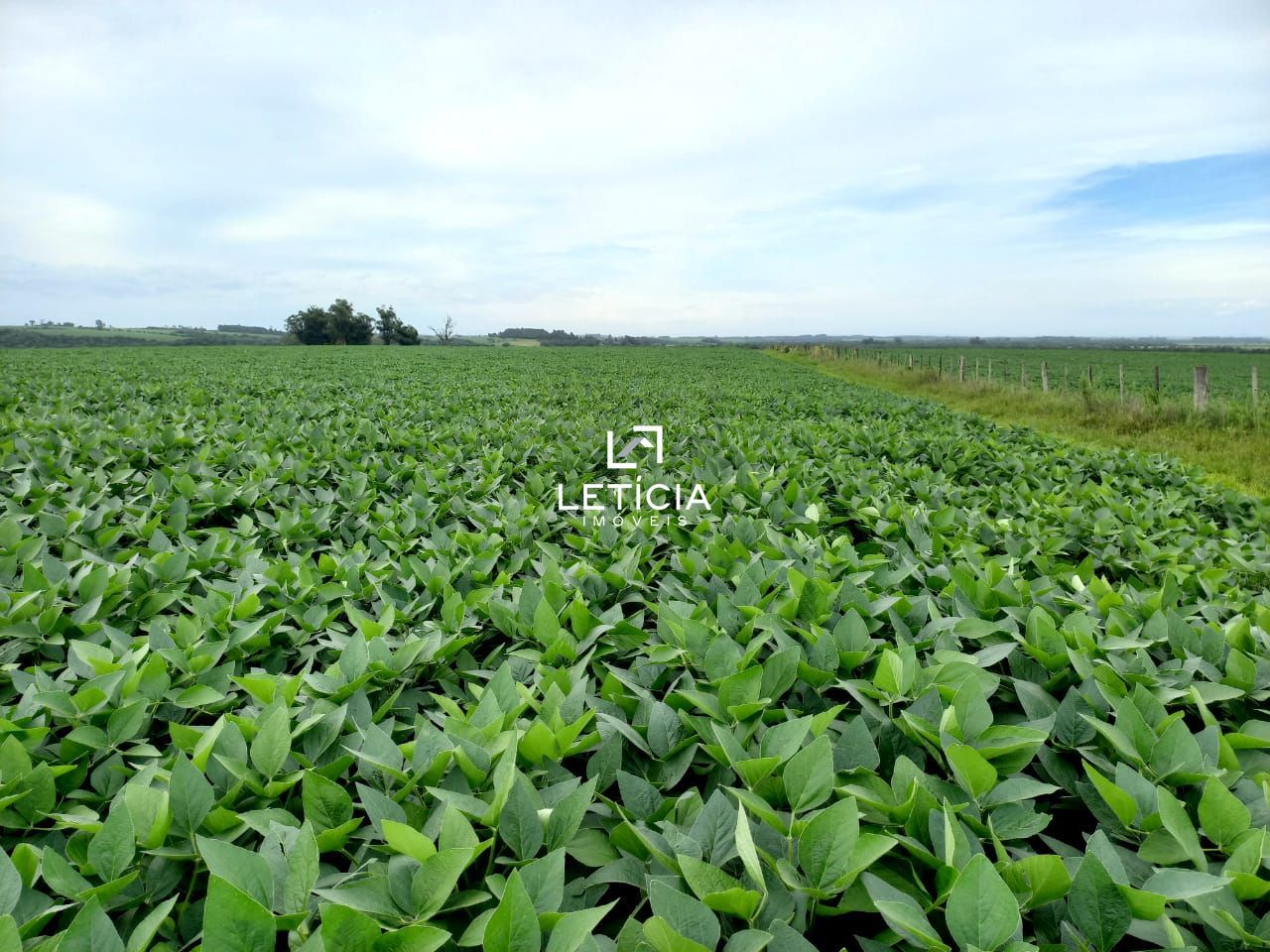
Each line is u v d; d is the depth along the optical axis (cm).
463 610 311
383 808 175
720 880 154
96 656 245
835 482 673
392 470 690
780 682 238
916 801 176
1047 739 222
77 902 151
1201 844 187
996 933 136
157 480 559
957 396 2691
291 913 146
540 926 145
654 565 401
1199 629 280
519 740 204
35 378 1945
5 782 194
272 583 337
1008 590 325
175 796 175
